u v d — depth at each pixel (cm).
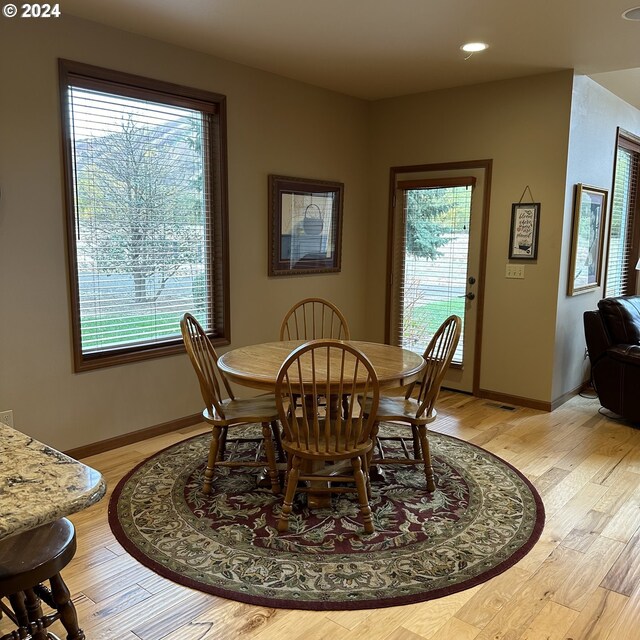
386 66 404
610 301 426
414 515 277
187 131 383
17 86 291
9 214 295
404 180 504
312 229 475
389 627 199
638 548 250
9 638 154
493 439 382
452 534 259
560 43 349
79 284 334
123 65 334
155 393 376
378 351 331
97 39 321
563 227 423
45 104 303
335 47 362
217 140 395
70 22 309
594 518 276
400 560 238
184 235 391
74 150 324
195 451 353
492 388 473
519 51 366
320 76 432
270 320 452
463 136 464
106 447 352
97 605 209
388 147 512
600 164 475
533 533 261
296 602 211
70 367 329
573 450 364
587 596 216
